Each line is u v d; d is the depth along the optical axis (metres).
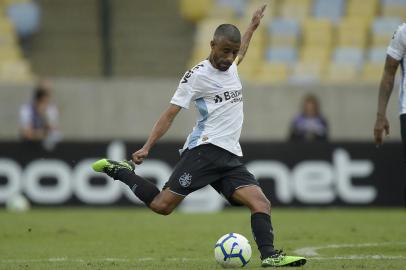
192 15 77.06
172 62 74.69
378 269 23.48
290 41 73.00
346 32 73.25
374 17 74.69
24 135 54.03
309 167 53.59
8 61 72.44
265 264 22.83
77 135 66.81
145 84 67.06
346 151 53.62
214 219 46.09
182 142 53.62
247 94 66.50
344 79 70.56
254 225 23.09
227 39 22.33
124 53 74.69
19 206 52.31
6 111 66.31
